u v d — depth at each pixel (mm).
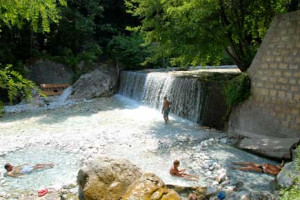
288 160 9672
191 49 13477
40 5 3029
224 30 13258
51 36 26797
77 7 26891
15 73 2898
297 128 10383
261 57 11609
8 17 3105
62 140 12625
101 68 25016
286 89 10711
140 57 24594
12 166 9539
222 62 24938
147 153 10984
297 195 4191
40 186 8625
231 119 12961
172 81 16828
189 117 15516
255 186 8234
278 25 10922
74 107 19609
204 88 14391
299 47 10219
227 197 7414
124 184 7633
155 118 16359
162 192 6809
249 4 13742
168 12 13047
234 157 10406
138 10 15305
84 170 7828
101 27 28172
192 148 11438
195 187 8086
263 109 11578
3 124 15578
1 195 8055
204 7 12445
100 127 14633
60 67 25000
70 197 7848
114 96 23562
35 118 16828
